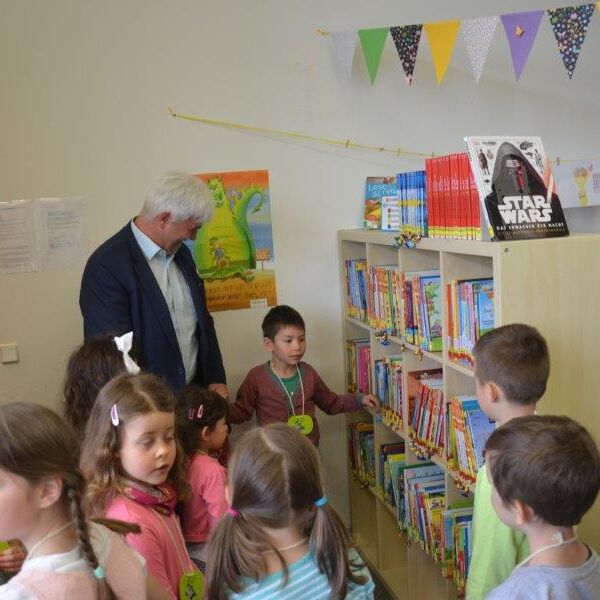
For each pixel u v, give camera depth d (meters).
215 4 2.91
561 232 1.97
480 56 2.66
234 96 2.98
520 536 1.56
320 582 1.28
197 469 1.94
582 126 3.40
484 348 1.73
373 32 2.78
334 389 3.29
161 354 2.45
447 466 2.27
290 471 1.27
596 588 1.25
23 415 1.08
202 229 3.01
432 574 2.73
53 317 2.88
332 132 3.12
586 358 1.94
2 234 2.79
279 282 3.14
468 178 2.03
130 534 1.50
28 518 1.05
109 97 2.84
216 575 1.30
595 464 1.27
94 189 2.87
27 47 2.73
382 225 2.87
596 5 2.49
